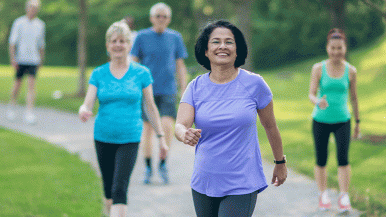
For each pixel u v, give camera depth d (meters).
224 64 3.58
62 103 17.05
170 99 7.57
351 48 36.28
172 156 9.56
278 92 22.95
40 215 5.69
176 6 31.09
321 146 6.22
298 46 42.69
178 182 7.69
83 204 6.20
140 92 5.15
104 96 5.04
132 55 7.49
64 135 11.47
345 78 6.03
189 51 41.00
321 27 22.89
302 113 16.38
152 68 7.48
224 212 3.49
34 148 9.52
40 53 12.79
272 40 43.25
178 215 6.08
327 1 12.04
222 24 3.64
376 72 22.78
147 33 7.46
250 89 3.58
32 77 12.71
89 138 11.16
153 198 6.80
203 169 3.57
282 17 41.44
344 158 6.11
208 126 3.54
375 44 32.22
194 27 33.25
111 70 5.12
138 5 35.31
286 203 6.57
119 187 4.94
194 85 3.69
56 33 49.75
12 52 12.44
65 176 7.57
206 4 28.78
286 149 10.28
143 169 8.52
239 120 3.50
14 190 6.66
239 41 3.62
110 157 5.16
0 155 8.78
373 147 9.49
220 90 3.60
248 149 3.55
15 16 37.62
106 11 35.22
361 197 6.62
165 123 7.56
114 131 5.01
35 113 14.83
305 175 8.16
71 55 53.09
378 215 5.97
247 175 3.52
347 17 15.94
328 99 6.06
